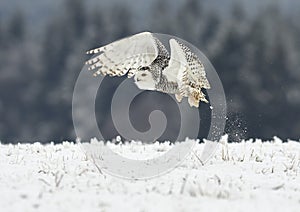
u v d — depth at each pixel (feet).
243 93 422.41
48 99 553.64
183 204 68.13
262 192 76.79
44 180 79.92
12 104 566.77
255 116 417.28
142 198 70.64
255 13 555.28
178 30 533.96
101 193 73.20
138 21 642.63
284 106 432.66
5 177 81.66
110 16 589.73
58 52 581.53
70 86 531.91
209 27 533.55
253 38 463.01
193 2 578.25
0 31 639.76
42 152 107.24
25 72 583.17
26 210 65.21
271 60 451.53
